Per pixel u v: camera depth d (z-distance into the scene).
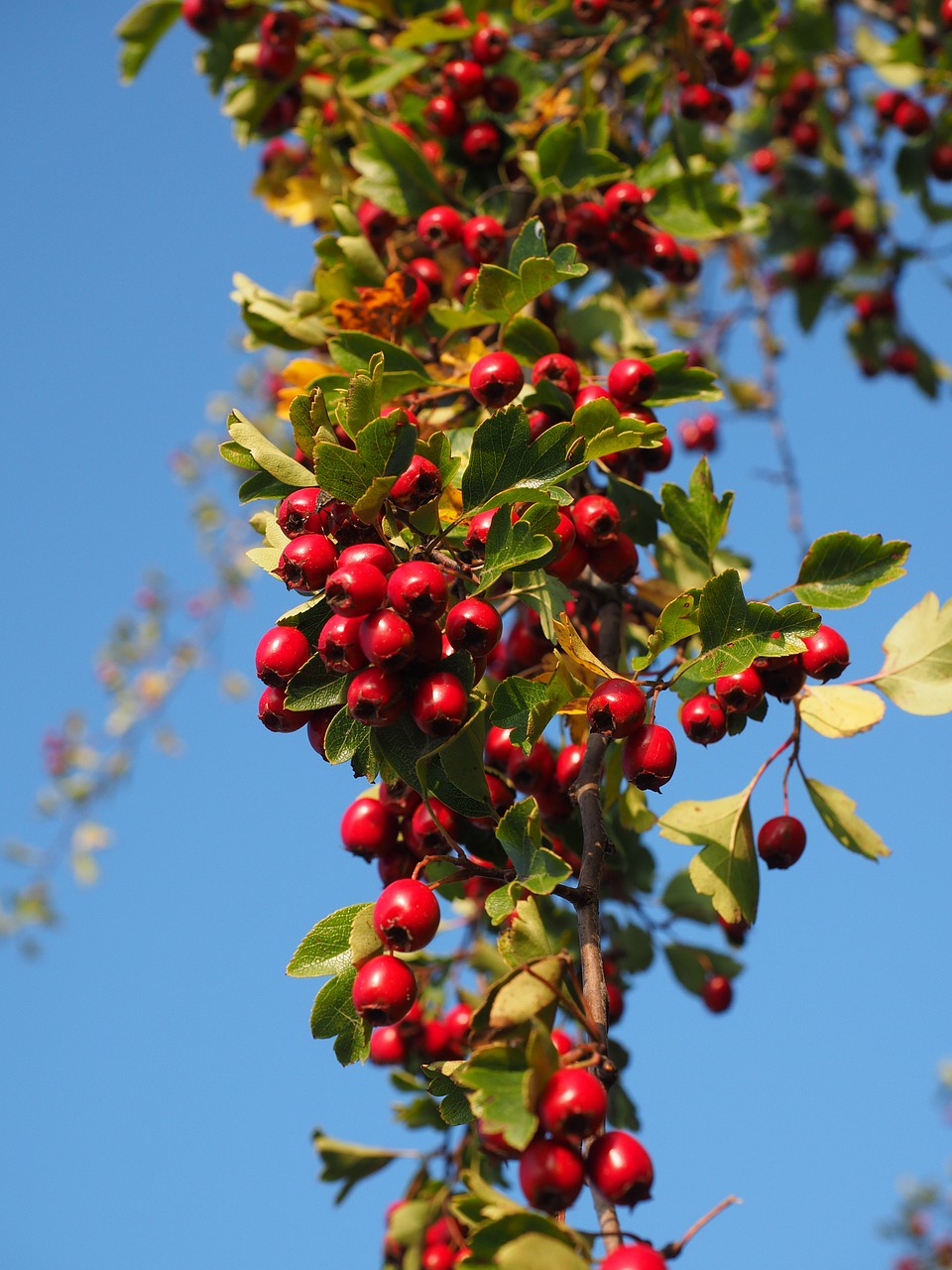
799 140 0.90
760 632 0.43
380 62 0.60
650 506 0.51
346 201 0.57
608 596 0.51
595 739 0.45
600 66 0.65
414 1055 0.54
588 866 0.43
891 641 0.47
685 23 0.60
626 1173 0.39
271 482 0.45
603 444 0.45
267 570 0.44
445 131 0.58
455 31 0.59
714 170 0.59
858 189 0.89
